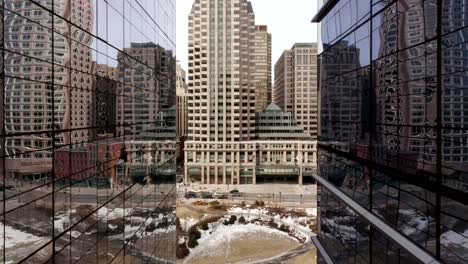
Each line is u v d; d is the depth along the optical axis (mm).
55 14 13922
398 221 15578
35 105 12516
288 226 65938
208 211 76750
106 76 19328
